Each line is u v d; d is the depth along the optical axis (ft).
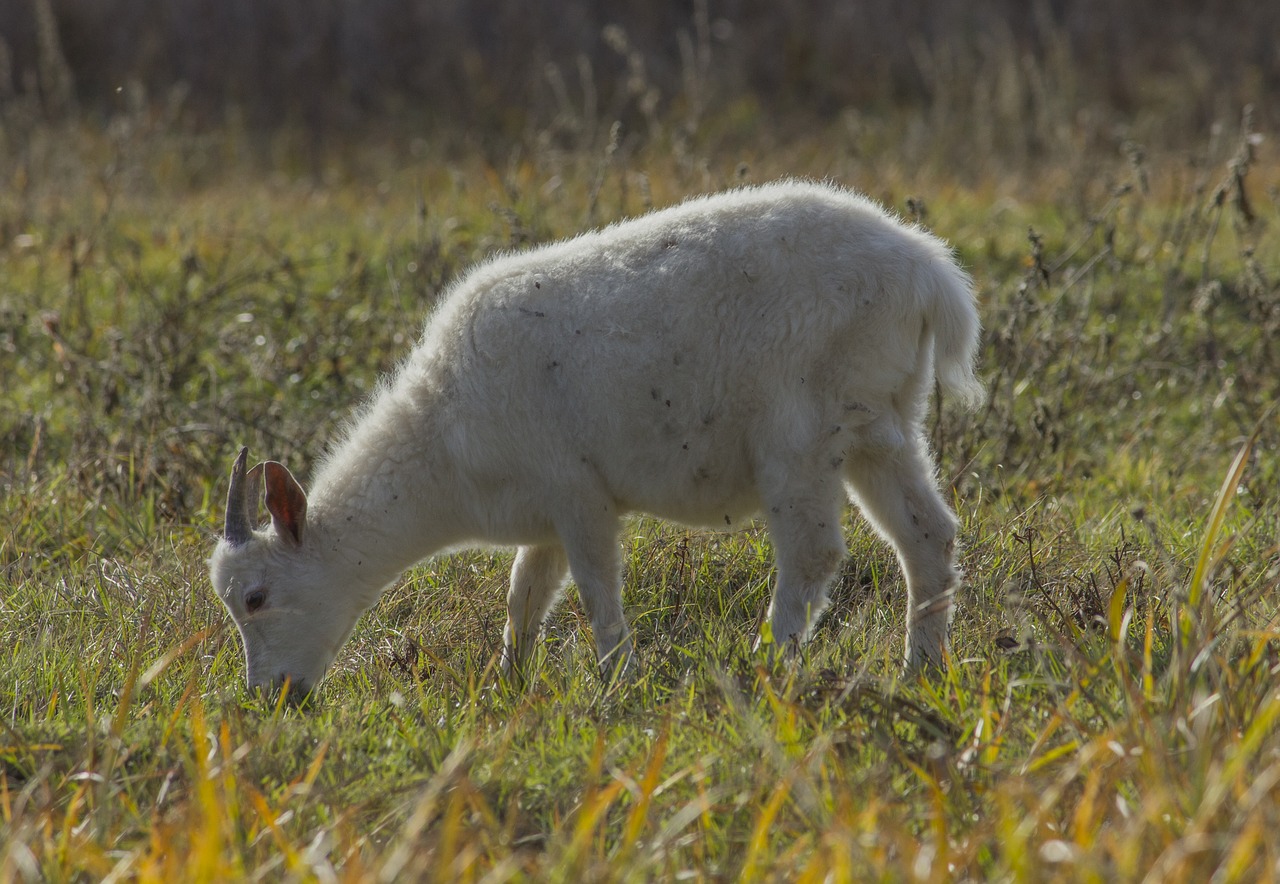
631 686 45.37
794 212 46.11
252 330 88.38
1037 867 28.04
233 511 49.93
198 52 205.98
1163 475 68.13
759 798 33.94
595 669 49.19
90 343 89.25
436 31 208.85
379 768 38.52
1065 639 41.81
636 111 183.93
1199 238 97.81
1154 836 29.73
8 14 210.18
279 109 194.08
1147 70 194.59
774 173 129.80
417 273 89.35
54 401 81.51
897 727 38.65
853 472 47.93
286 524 49.67
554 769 37.40
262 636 49.93
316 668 50.93
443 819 34.50
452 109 188.55
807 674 41.55
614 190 110.01
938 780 34.68
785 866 30.91
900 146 158.40
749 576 56.34
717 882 30.55
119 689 48.06
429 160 161.58
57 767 38.42
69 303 95.14
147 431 72.13
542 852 33.65
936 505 47.55
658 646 49.67
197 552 60.34
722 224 46.34
